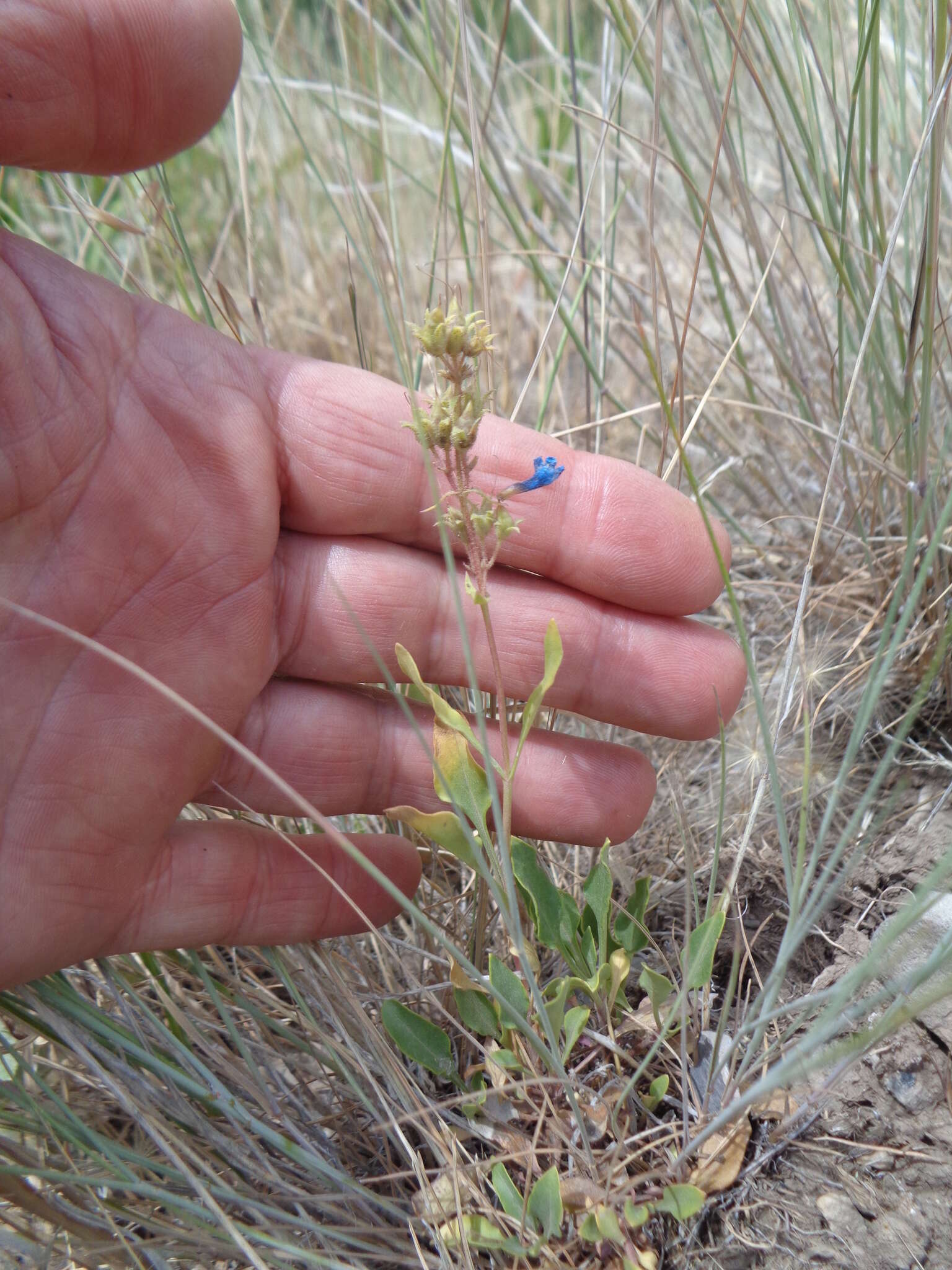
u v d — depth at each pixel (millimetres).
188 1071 147
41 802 138
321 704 159
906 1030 145
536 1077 135
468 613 161
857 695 195
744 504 245
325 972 163
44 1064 156
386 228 255
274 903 153
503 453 157
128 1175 132
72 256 278
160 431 145
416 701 166
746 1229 134
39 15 125
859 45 167
